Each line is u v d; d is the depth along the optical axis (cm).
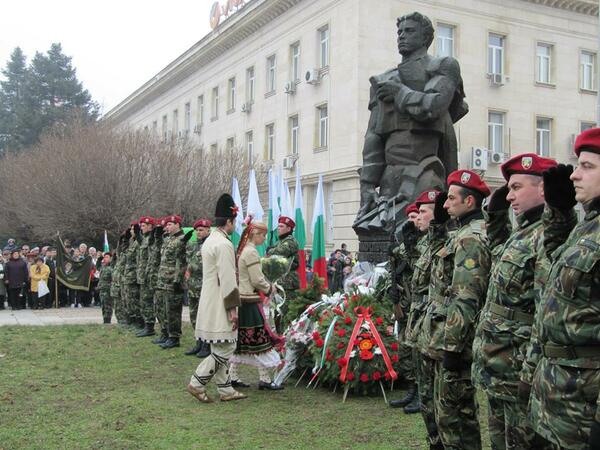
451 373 404
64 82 5709
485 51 2803
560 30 3014
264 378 730
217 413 621
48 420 594
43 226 2792
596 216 269
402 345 666
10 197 3356
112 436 543
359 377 672
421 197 509
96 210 2631
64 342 1105
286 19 3058
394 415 611
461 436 409
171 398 685
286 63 3062
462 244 391
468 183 404
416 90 834
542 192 332
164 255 1035
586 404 261
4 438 536
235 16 3472
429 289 445
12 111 6116
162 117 4869
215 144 3869
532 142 2931
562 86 3019
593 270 260
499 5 2841
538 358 293
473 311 381
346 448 507
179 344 1059
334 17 2670
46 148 3034
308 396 695
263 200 2891
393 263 654
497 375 335
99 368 859
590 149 268
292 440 530
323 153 2744
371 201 861
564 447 264
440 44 2716
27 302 1988
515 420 329
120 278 1363
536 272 310
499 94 2842
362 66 2512
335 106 2659
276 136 3166
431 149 827
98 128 2956
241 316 719
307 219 2845
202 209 2742
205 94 4047
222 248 656
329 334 695
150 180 2719
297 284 899
